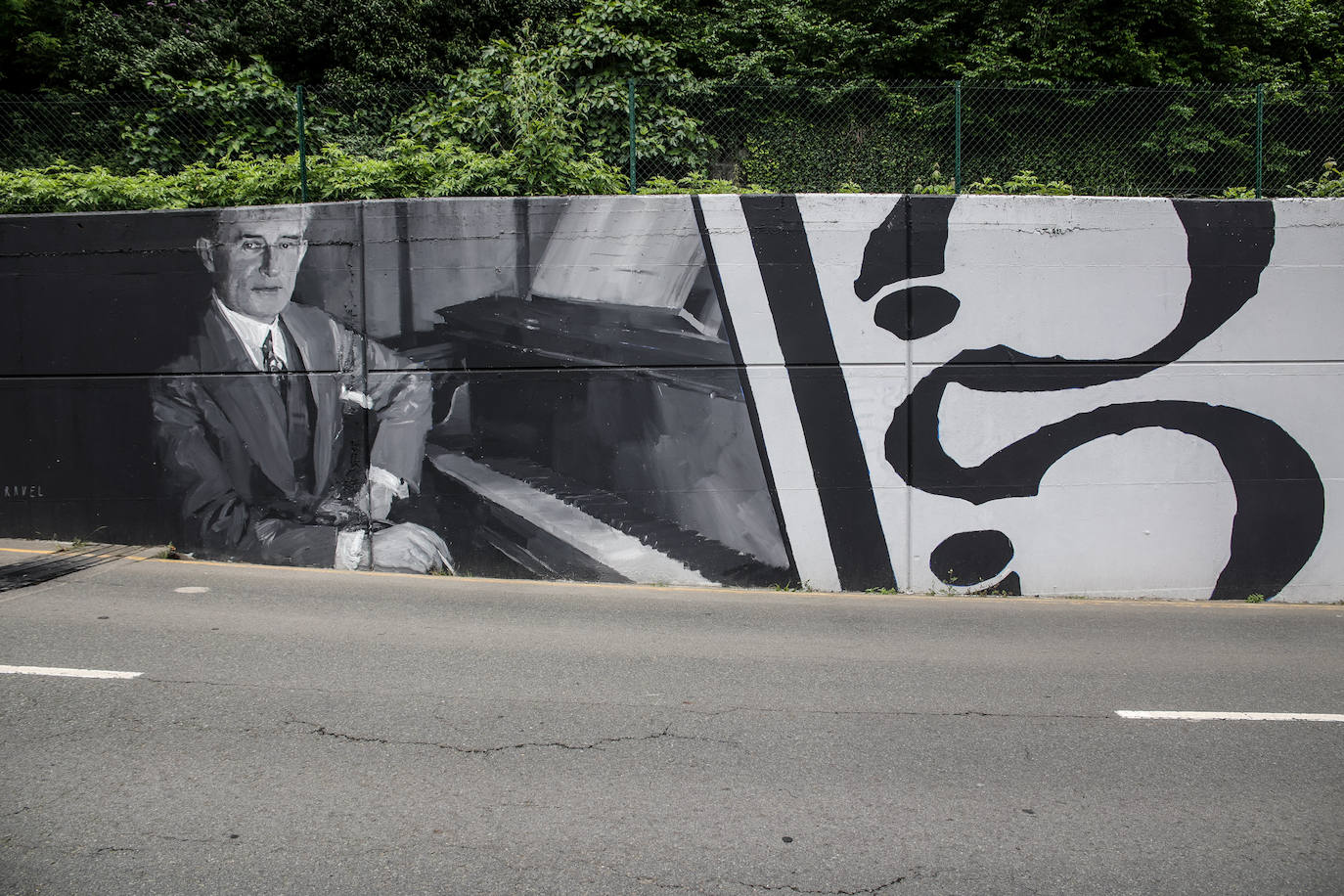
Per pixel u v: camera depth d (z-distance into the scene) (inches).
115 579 328.2
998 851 148.3
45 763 173.0
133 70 652.1
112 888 131.0
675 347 361.7
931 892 135.7
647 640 271.6
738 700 217.8
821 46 711.7
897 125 478.0
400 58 684.1
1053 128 455.8
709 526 362.9
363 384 368.2
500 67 509.7
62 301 378.9
